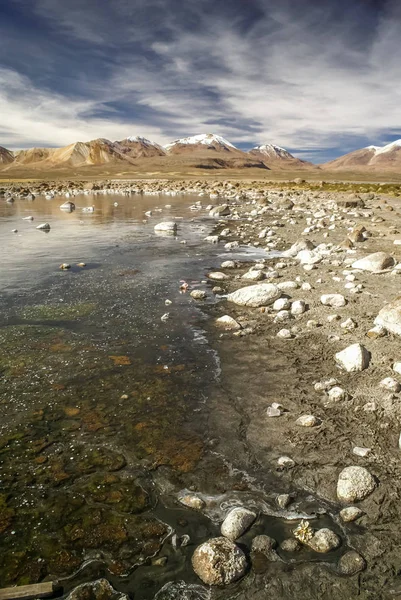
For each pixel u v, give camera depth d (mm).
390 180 130500
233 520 4824
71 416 7051
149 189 84438
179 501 5289
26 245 23297
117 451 6207
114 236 26516
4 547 4633
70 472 5781
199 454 6137
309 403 7344
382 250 19656
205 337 10359
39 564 4441
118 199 61469
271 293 12695
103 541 4727
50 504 5227
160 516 5070
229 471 5797
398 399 7168
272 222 32250
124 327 11023
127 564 4453
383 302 11992
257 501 5277
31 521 4977
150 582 4258
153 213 40844
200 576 4270
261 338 10195
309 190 71625
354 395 7445
